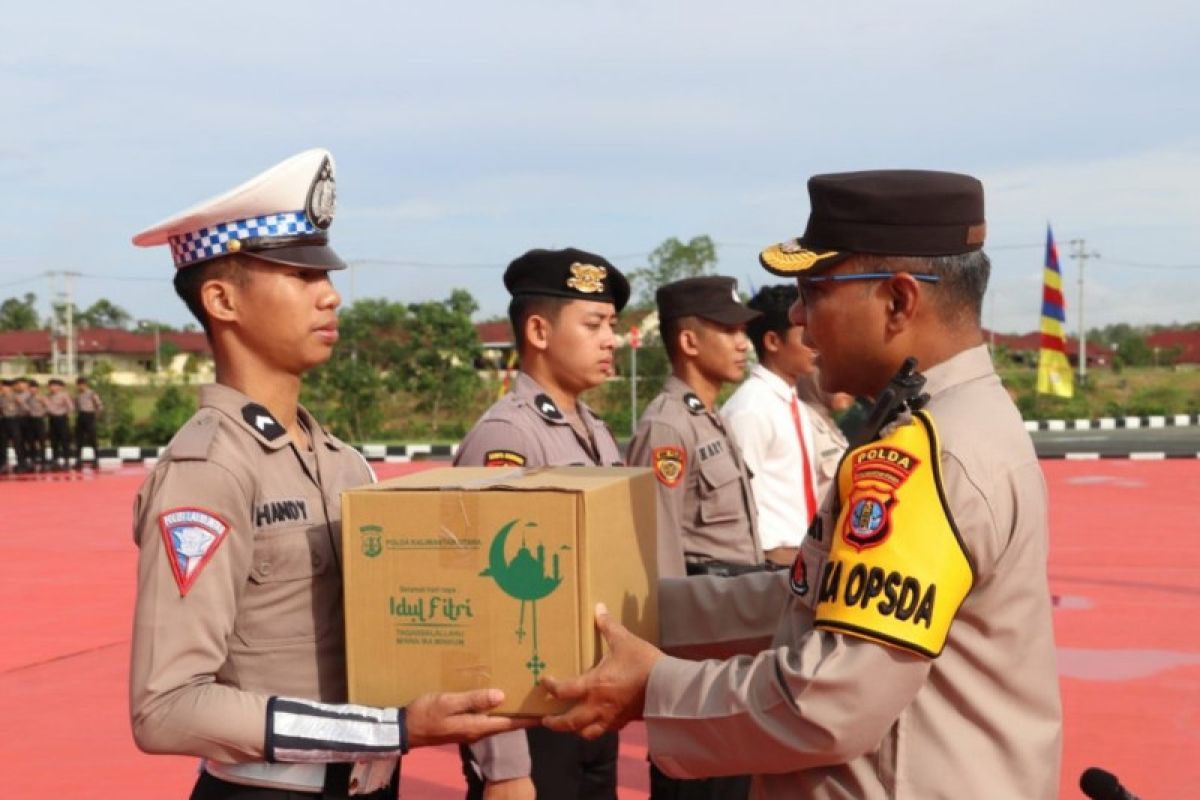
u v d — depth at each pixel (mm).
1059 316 23344
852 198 1868
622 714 1910
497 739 2723
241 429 2104
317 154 2217
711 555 3914
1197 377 46562
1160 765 4352
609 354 3525
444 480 2066
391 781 2236
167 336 62281
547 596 1904
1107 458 18547
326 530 2166
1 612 7531
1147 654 6059
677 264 30000
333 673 2146
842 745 1705
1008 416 1831
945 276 1870
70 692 5586
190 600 1949
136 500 2061
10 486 16828
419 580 1951
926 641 1676
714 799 3416
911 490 1718
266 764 2043
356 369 26641
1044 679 1824
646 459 3809
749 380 4461
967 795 1753
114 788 4285
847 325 1909
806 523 4406
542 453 3256
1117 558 9188
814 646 1731
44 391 22594
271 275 2168
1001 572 1758
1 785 4309
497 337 48281
